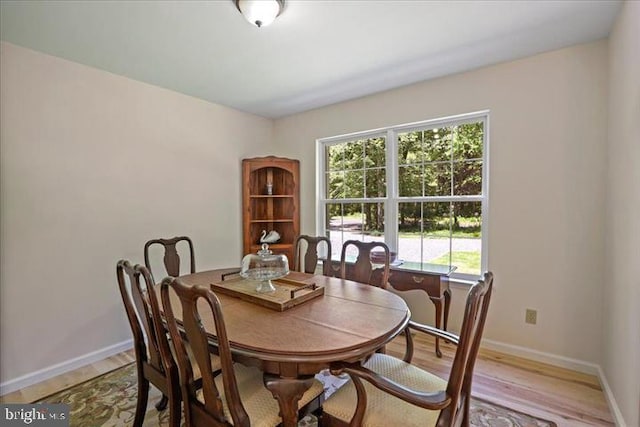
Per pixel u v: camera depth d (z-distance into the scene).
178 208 3.20
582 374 2.28
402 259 3.22
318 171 3.81
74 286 2.49
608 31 2.08
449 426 1.10
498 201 2.60
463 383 1.29
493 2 1.77
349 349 1.24
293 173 3.84
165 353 1.43
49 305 2.36
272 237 3.46
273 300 1.67
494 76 2.59
